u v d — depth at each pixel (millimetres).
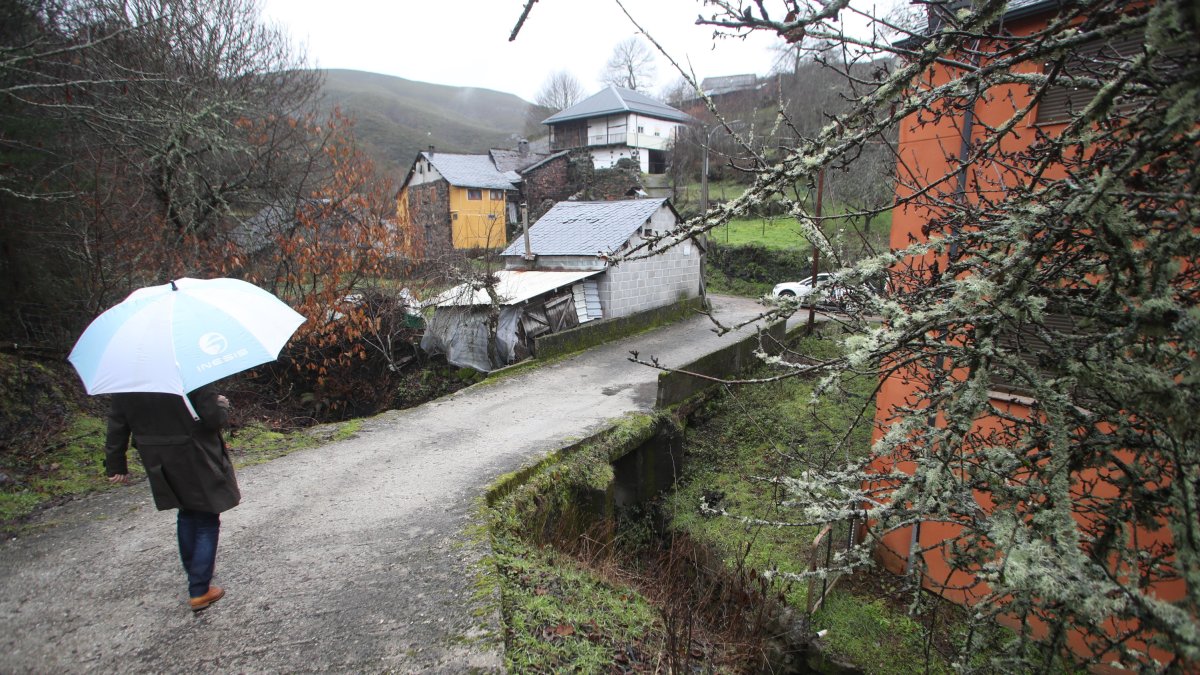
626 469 7633
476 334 11578
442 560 4066
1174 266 1458
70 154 8000
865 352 1923
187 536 3480
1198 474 1598
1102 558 1966
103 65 8664
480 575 3873
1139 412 1709
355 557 4117
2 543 4344
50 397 6648
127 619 3480
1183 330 1357
